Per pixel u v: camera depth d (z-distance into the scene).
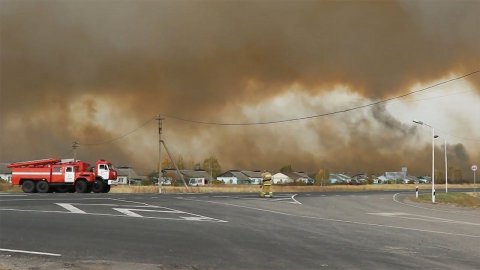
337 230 14.88
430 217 21.06
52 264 8.74
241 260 9.55
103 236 12.31
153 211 19.75
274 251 10.65
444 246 11.83
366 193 55.31
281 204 26.91
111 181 43.12
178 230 13.91
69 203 22.78
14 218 15.80
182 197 32.25
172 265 8.96
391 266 9.16
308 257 9.98
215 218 17.72
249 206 24.45
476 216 22.47
